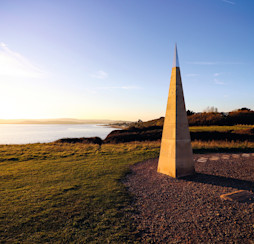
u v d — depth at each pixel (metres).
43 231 3.46
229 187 5.64
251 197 4.86
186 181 6.38
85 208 4.38
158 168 7.70
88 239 3.24
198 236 3.36
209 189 5.54
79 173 7.47
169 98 7.37
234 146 12.77
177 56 7.32
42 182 6.31
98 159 10.26
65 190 5.54
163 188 5.79
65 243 3.12
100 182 6.35
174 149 6.93
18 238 3.24
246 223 3.70
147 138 20.78
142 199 5.01
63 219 3.86
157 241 3.23
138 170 8.03
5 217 3.92
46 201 4.72
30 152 12.06
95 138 20.77
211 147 12.52
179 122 7.04
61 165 8.84
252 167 7.74
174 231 3.52
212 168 7.89
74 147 14.27
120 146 14.77
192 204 4.62
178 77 7.22
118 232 3.46
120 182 6.43
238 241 3.19
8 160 10.00
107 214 4.11
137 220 3.91
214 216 4.01
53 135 60.88
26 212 4.14
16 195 5.12
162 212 4.27
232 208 4.32
